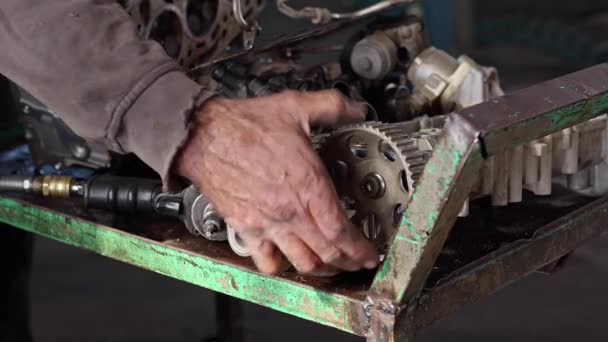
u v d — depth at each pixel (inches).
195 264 41.9
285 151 35.6
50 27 39.1
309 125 37.6
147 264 44.3
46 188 50.1
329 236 35.5
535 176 44.1
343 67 55.4
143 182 46.7
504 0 244.4
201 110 37.0
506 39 205.3
